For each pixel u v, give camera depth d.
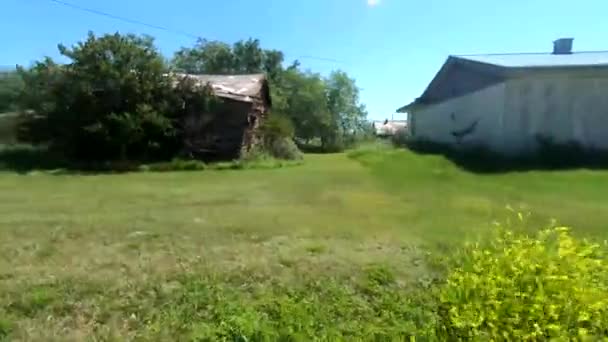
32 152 17.86
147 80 17.48
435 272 4.77
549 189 10.53
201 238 6.11
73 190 10.74
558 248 2.77
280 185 11.71
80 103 17.19
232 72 46.34
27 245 5.70
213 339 3.39
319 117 39.56
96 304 3.95
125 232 6.39
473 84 19.77
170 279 4.52
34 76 18.20
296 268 4.89
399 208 8.38
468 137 19.44
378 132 48.50
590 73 16.69
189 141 18.41
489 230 6.35
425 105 23.89
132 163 16.97
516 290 2.52
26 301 3.95
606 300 2.52
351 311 3.89
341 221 7.24
